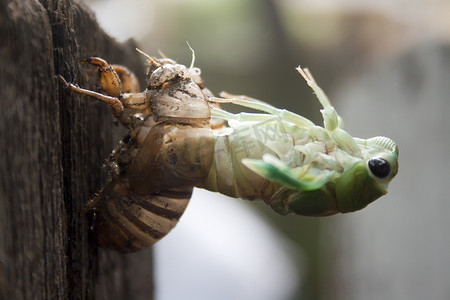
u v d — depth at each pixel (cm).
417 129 33
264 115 18
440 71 31
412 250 34
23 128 16
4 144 16
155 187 18
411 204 34
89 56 19
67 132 17
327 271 53
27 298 16
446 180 31
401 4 49
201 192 41
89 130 18
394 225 36
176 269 32
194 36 54
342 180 18
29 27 16
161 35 51
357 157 18
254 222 42
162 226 18
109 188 18
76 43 18
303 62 57
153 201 18
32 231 16
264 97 59
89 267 18
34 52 16
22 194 16
